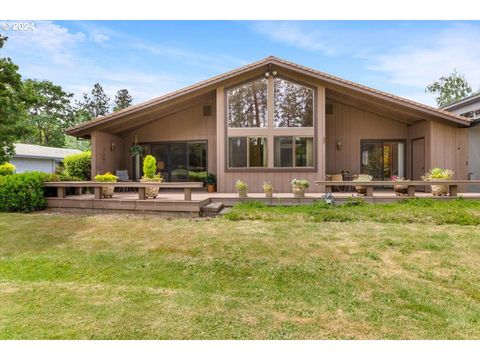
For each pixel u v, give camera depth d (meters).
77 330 2.88
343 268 4.45
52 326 2.93
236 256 4.96
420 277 4.13
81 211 8.81
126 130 13.66
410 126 12.85
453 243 5.48
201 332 2.88
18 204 8.67
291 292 3.71
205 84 11.12
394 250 5.18
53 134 43.28
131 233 6.35
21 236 6.15
